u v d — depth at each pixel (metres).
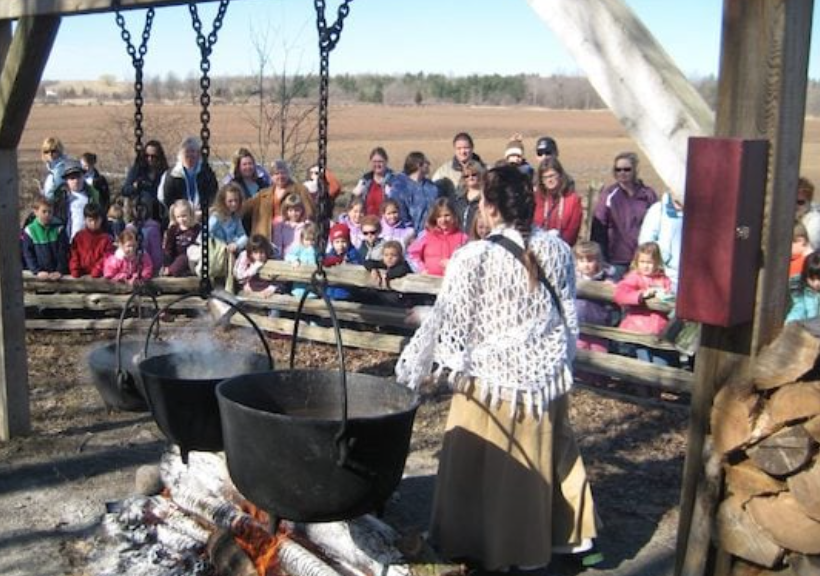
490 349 3.57
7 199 5.13
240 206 8.05
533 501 3.63
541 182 7.21
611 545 4.25
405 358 3.62
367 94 60.31
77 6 4.34
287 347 7.33
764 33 2.59
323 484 2.93
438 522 3.75
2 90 4.87
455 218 7.01
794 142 2.67
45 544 4.18
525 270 3.51
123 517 4.33
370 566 3.45
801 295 5.84
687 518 2.91
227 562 3.76
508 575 3.85
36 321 7.57
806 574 2.73
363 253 7.66
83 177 8.62
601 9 2.82
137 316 7.68
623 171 7.31
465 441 3.66
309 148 17.31
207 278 3.87
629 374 6.13
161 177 8.74
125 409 4.02
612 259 7.36
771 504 2.71
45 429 5.55
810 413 2.61
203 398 3.47
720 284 2.61
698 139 2.61
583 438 5.58
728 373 2.78
